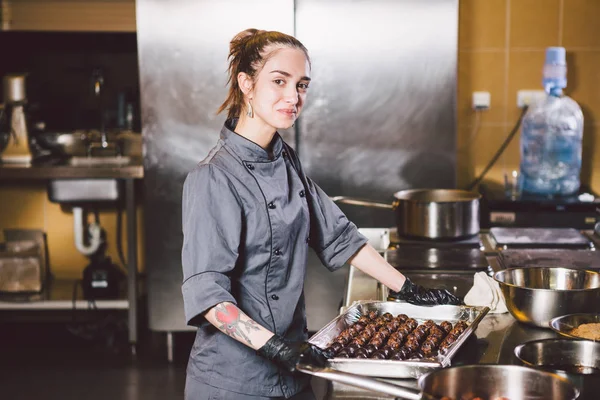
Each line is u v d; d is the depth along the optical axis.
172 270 4.27
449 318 1.99
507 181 4.66
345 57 4.14
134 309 4.34
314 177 4.24
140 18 4.09
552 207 4.12
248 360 1.84
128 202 4.24
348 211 4.26
